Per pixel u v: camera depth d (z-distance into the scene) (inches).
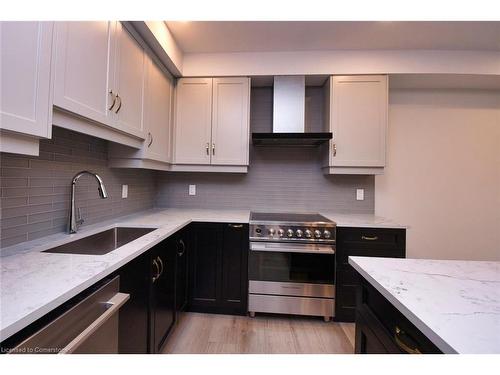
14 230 44.0
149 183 102.3
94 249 58.5
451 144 105.1
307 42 84.7
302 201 105.0
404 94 105.0
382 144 89.6
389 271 35.1
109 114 52.7
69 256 38.7
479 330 21.0
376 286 31.8
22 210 45.6
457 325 21.7
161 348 59.8
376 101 89.4
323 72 90.0
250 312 83.4
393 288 29.3
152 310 53.3
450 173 105.3
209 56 92.4
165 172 108.3
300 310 81.8
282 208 105.3
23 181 45.7
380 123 89.5
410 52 87.9
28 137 34.5
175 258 69.2
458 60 87.1
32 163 47.5
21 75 31.8
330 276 80.9
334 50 89.6
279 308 82.3
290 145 102.0
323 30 77.2
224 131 93.8
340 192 104.2
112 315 35.8
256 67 91.7
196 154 94.4
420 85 99.4
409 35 79.2
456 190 105.3
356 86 90.0
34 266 33.9
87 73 45.6
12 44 30.6
